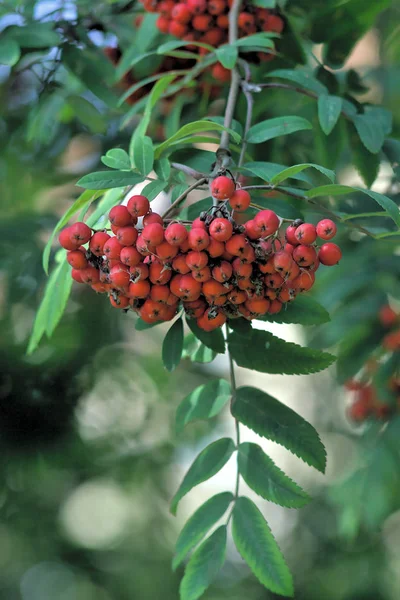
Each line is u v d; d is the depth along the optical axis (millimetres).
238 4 887
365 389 1106
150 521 1741
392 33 1237
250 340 810
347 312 1043
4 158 1204
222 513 793
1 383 1093
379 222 932
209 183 778
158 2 914
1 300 1189
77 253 760
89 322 1276
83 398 1173
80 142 1231
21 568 1518
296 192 783
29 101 1203
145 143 799
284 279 753
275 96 961
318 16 931
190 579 783
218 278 745
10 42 928
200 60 912
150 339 1439
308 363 804
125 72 969
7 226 1159
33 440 1117
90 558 1637
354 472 1104
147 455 1360
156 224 737
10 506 1303
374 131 882
